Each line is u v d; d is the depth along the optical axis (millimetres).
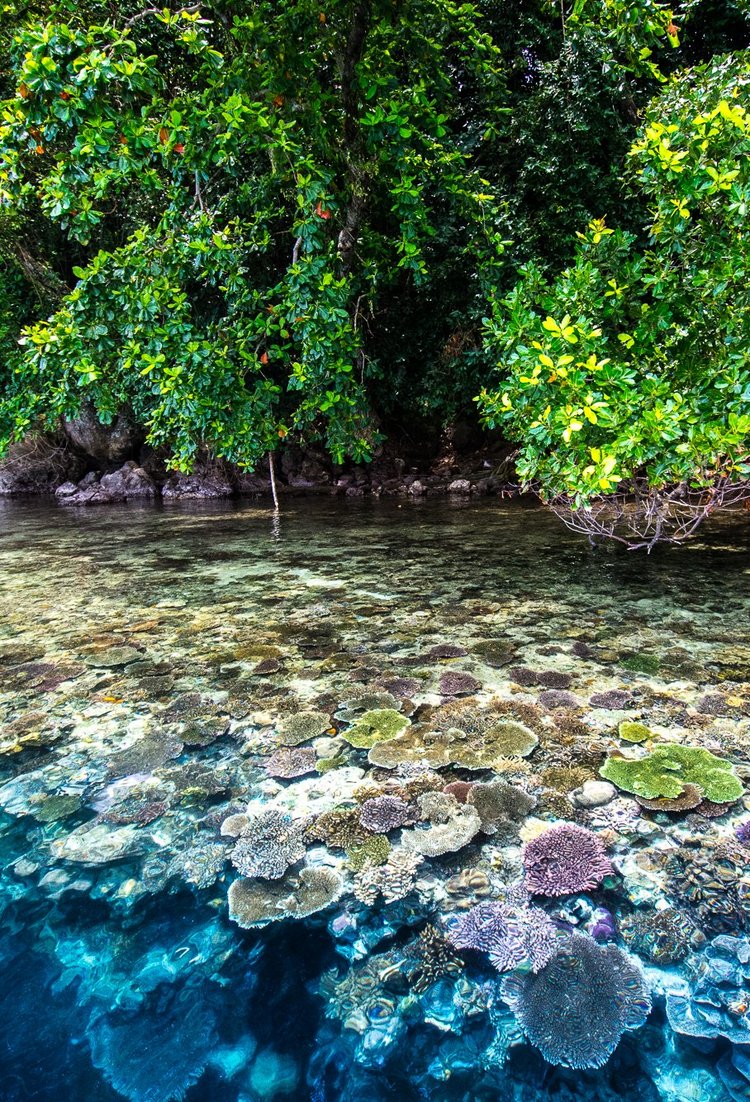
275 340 7793
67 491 14617
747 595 4246
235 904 1689
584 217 8086
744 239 3594
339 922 1621
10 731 2664
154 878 1789
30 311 11312
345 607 4363
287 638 3740
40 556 6852
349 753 2410
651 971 1448
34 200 9555
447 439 14547
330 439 6004
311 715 2711
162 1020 1386
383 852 1859
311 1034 1343
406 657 3357
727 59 4539
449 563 5688
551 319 3631
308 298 4844
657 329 4246
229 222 6750
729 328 3695
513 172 8914
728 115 3396
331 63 5887
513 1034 1328
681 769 2184
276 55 4746
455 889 1711
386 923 1611
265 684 3070
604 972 1444
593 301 4281
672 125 3637
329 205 4719
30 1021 1383
